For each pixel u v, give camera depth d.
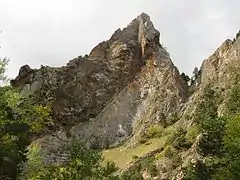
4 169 38.41
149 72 177.25
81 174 42.59
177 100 159.50
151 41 187.00
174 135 124.50
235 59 146.38
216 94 130.75
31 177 42.56
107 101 173.50
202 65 174.12
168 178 101.19
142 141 144.62
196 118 124.00
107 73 180.00
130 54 185.25
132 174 113.19
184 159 100.75
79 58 181.75
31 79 164.50
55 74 171.50
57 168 43.12
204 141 81.00
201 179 66.88
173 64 178.62
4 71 40.41
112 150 148.00
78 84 173.25
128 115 165.12
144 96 170.12
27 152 43.72
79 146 44.41
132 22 199.75
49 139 145.12
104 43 193.38
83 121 165.25
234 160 52.59
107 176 44.69
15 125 39.94
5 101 39.25
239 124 54.34
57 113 161.12
